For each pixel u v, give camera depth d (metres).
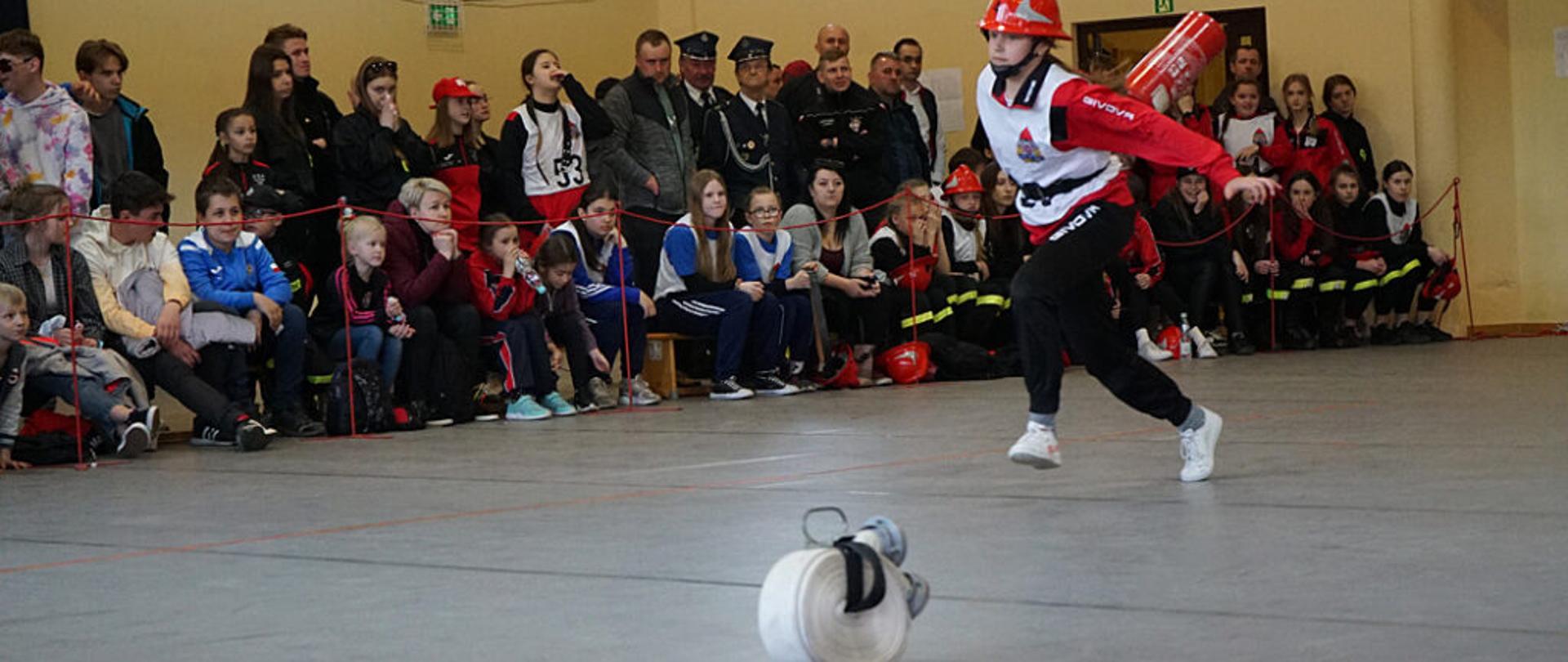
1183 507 4.52
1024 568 3.67
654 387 9.62
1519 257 13.66
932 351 10.20
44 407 7.42
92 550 4.45
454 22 11.63
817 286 9.71
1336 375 9.34
